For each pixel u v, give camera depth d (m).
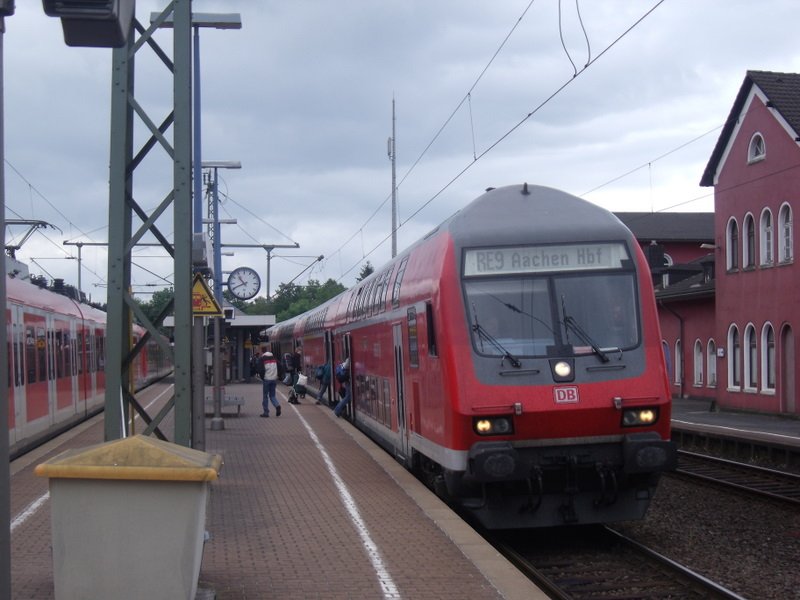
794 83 32.62
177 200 9.58
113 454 5.80
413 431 12.45
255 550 8.73
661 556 9.52
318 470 14.24
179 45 9.71
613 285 10.30
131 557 5.78
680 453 21.05
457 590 7.29
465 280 10.22
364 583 7.50
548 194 10.88
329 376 28.66
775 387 31.64
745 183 33.59
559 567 9.69
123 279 9.44
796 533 11.59
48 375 19.33
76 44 5.68
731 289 34.62
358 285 21.34
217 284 27.08
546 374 9.88
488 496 10.05
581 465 9.91
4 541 4.70
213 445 17.97
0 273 4.73
